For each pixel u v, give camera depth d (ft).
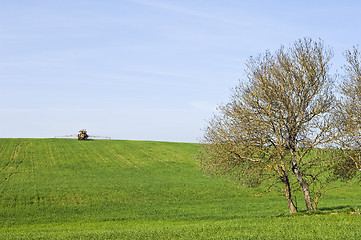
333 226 79.10
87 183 196.85
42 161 254.68
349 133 105.40
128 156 279.08
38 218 133.28
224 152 106.01
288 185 107.34
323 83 106.52
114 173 226.58
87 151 294.05
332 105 106.11
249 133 104.68
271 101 105.60
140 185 193.77
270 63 110.63
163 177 216.13
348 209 100.42
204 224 96.58
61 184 193.06
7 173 218.18
